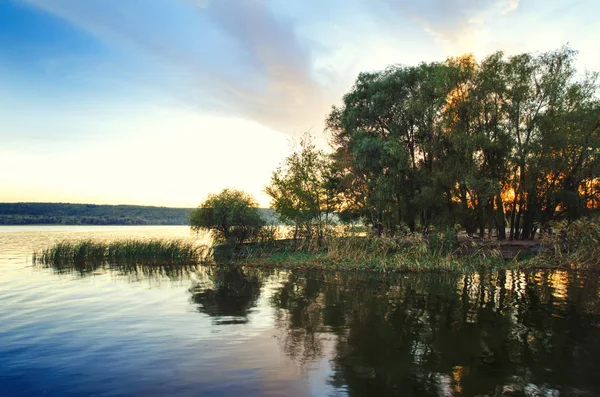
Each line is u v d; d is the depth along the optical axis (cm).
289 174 3216
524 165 3225
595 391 693
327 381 742
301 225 3138
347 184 3266
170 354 895
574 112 3022
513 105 3253
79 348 938
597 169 2994
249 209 3156
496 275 2111
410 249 2533
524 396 675
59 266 2612
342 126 3738
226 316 1247
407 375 768
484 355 877
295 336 1027
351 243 2716
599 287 1733
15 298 1544
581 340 979
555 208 3419
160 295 1600
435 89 3073
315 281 1950
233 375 774
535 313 1260
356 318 1210
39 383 739
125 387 721
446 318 1202
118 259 2895
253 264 2611
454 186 3200
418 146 3400
